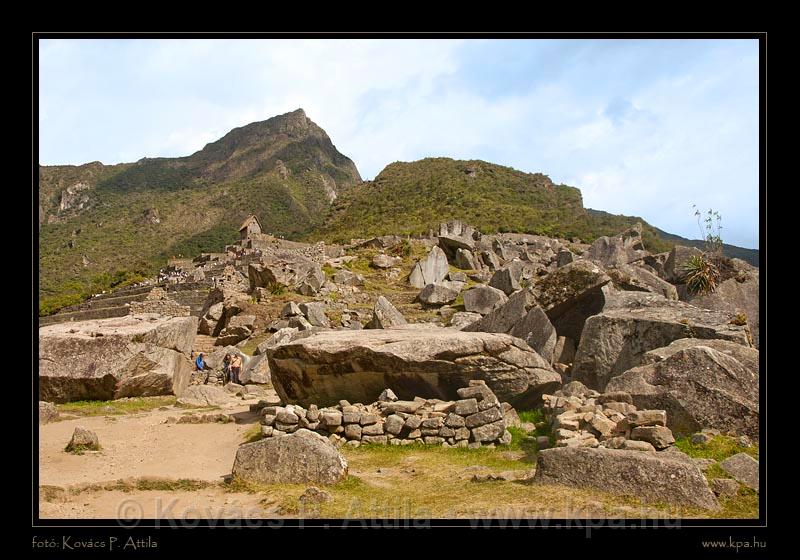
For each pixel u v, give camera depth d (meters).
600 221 74.56
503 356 11.82
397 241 48.09
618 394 10.06
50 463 9.45
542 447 9.99
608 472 7.17
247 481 8.14
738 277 18.50
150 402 15.34
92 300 45.25
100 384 15.03
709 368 9.57
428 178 100.62
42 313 45.25
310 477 8.07
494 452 10.09
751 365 10.24
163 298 39.12
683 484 6.90
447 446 10.41
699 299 18.17
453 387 11.84
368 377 12.09
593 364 12.95
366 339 12.34
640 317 12.84
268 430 11.09
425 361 11.64
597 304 15.46
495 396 10.74
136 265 67.56
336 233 81.50
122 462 9.72
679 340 11.59
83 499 7.56
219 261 48.91
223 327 29.08
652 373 9.98
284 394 13.06
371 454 10.19
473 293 26.94
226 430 12.16
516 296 15.82
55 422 12.80
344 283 34.94
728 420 9.16
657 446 8.52
